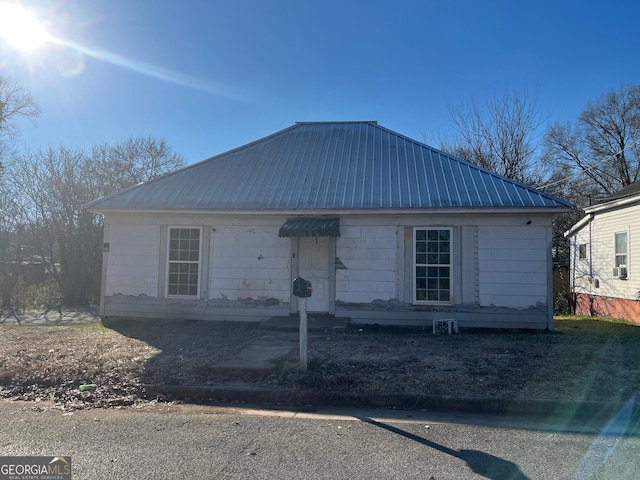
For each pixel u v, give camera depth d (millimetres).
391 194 11727
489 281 11211
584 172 29875
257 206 11820
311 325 10727
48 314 16297
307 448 4395
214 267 12352
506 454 4262
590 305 19125
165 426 5051
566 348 8594
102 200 12617
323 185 12414
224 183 12922
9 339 9852
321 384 6254
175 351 8414
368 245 11711
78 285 21250
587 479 3729
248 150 14516
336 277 11789
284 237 11906
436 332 10773
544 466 3990
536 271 11039
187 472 3844
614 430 4934
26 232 22859
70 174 23453
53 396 6289
